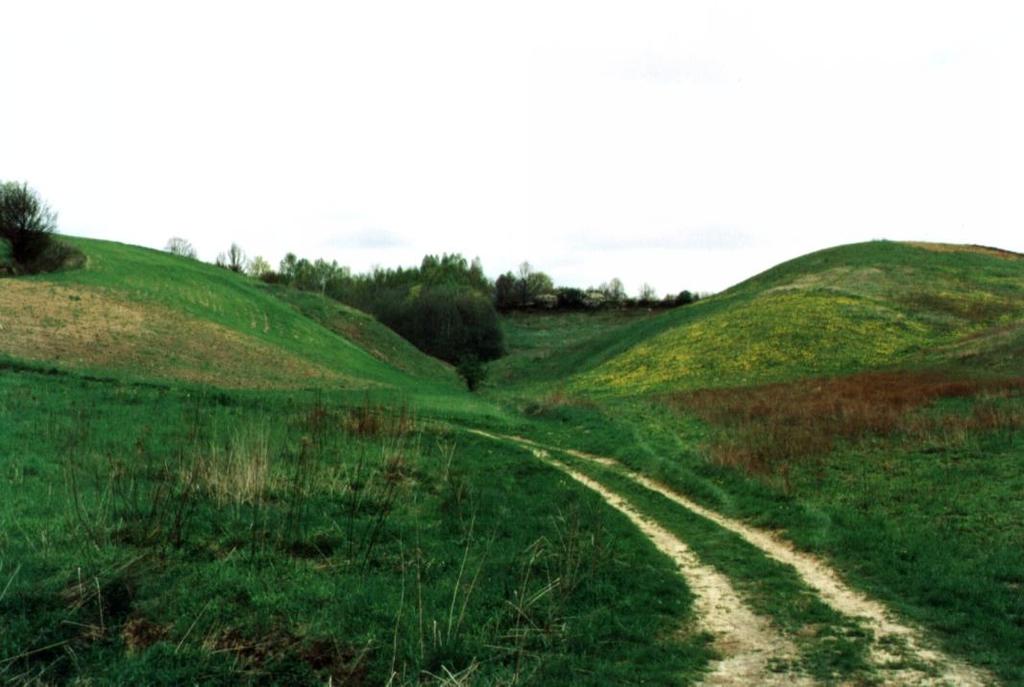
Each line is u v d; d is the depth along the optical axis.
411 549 15.23
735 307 80.81
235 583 11.92
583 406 47.38
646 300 189.12
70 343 49.78
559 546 16.42
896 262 88.31
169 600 11.18
